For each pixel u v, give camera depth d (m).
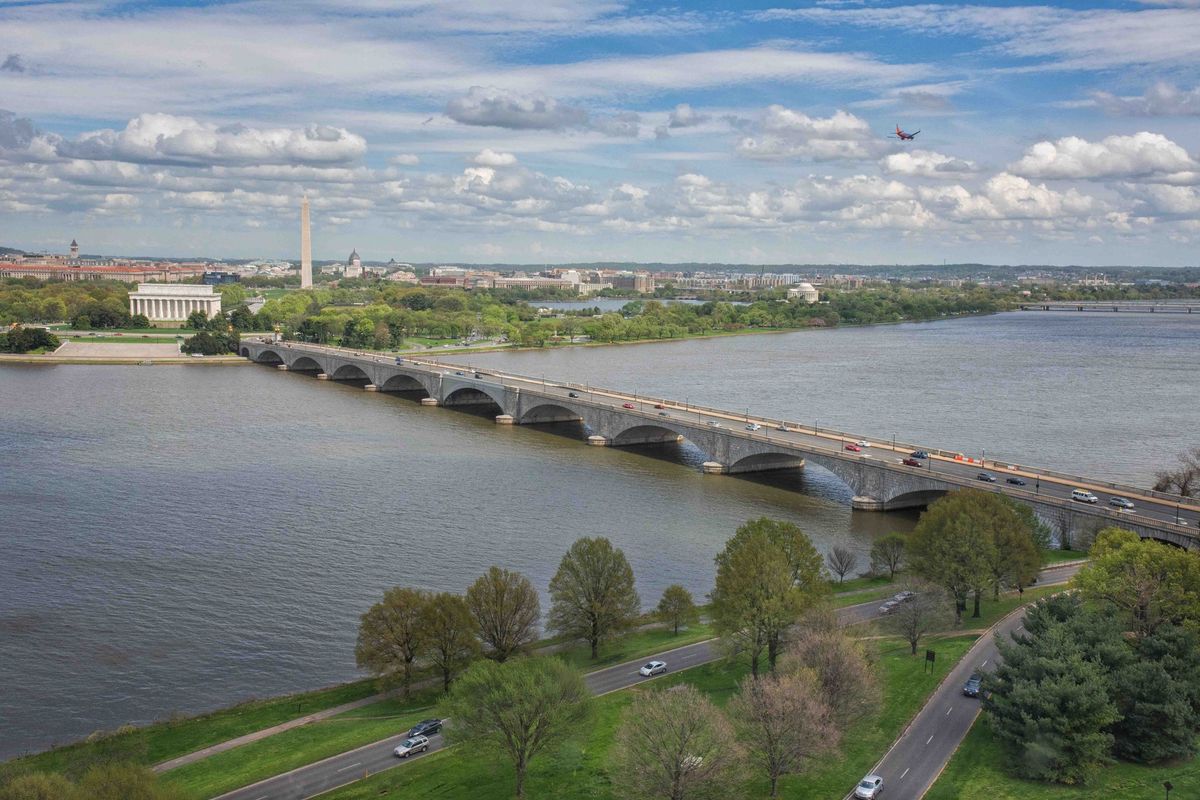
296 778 113.56
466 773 112.06
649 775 97.19
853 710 110.12
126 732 129.25
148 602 174.75
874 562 182.50
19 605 172.88
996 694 111.50
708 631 156.00
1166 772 103.62
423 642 136.75
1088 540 191.50
